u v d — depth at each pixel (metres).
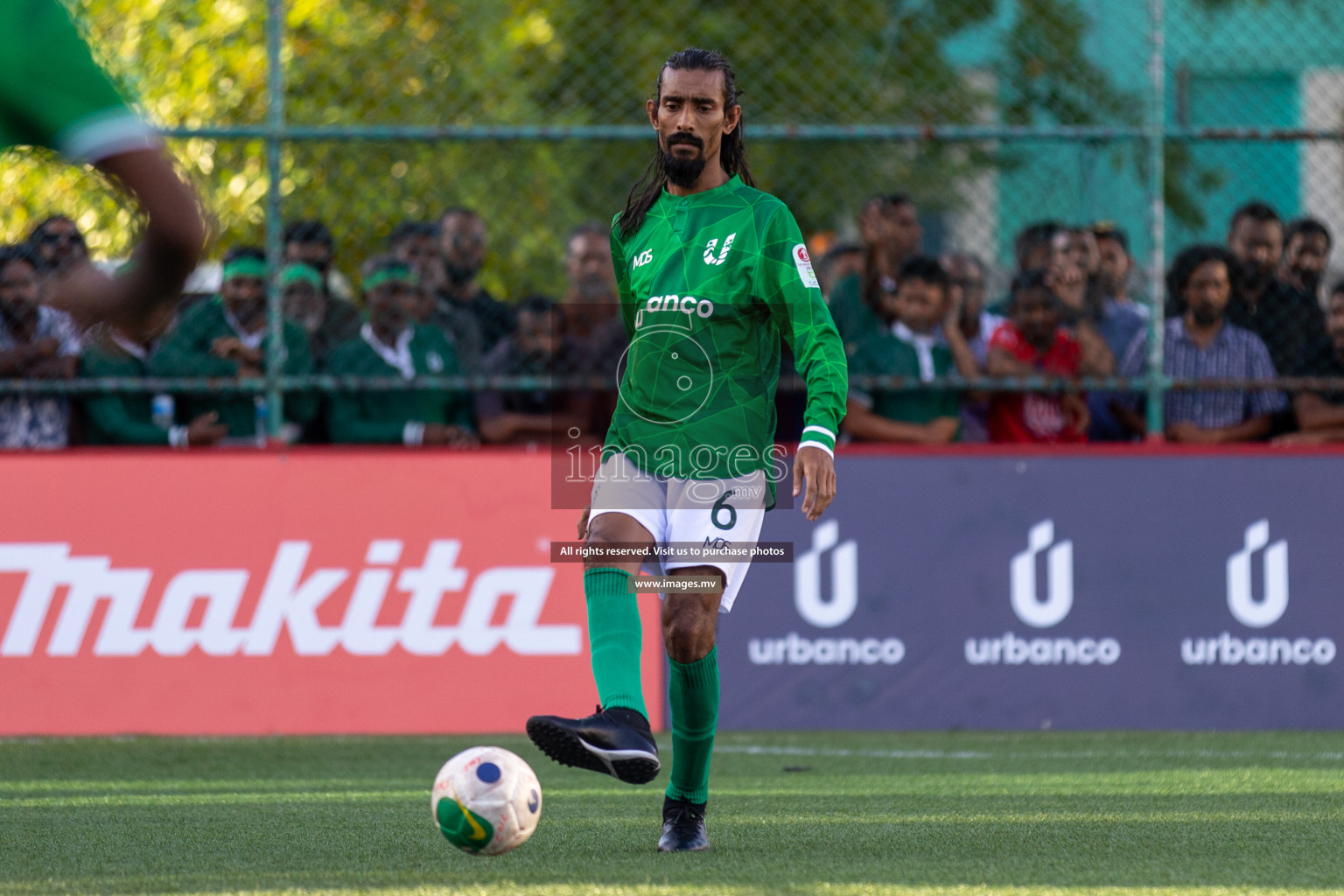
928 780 19.12
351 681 24.14
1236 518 24.61
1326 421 24.94
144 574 24.16
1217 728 24.47
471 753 12.73
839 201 31.80
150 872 12.56
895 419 25.06
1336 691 24.53
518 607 24.33
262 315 24.58
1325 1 29.09
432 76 29.19
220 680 24.08
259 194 25.97
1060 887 11.47
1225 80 29.98
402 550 24.34
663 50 34.28
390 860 13.02
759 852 13.33
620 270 13.73
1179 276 24.86
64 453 24.22
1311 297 24.89
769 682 24.47
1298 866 12.58
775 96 35.16
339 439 24.88
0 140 6.36
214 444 24.66
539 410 25.16
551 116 33.59
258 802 17.42
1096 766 20.59
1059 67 35.41
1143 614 24.52
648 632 24.53
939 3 36.75
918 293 24.50
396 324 24.61
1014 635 24.53
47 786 19.00
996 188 31.06
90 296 5.98
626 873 12.11
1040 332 24.62
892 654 24.52
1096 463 24.70
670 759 21.36
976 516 24.62
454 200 27.83
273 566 24.23
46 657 24.00
